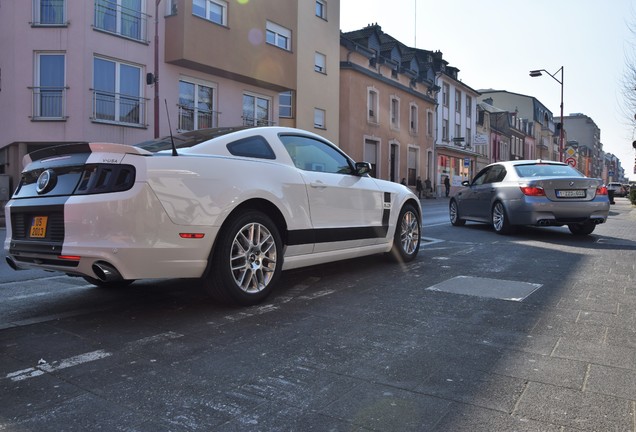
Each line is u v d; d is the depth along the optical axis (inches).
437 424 90.4
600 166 5398.6
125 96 667.4
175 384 108.6
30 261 160.1
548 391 103.4
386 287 199.5
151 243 145.9
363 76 1200.8
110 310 170.6
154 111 681.6
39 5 633.6
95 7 637.3
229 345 133.1
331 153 217.6
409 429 88.8
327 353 126.5
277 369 116.4
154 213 146.2
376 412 95.2
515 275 221.8
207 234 155.4
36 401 100.7
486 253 286.7
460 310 164.7
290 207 184.1
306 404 98.8
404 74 1387.8
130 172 145.7
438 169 1603.1
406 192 257.0
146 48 682.8
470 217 440.8
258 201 175.2
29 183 166.7
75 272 151.2
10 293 197.6
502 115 2239.2
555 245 321.7
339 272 231.6
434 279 214.1
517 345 131.0
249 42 767.1
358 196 220.2
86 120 630.5
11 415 94.9
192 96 740.0
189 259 153.2
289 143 198.1
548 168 383.2
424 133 1501.0
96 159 149.1
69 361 122.3
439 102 1599.4
